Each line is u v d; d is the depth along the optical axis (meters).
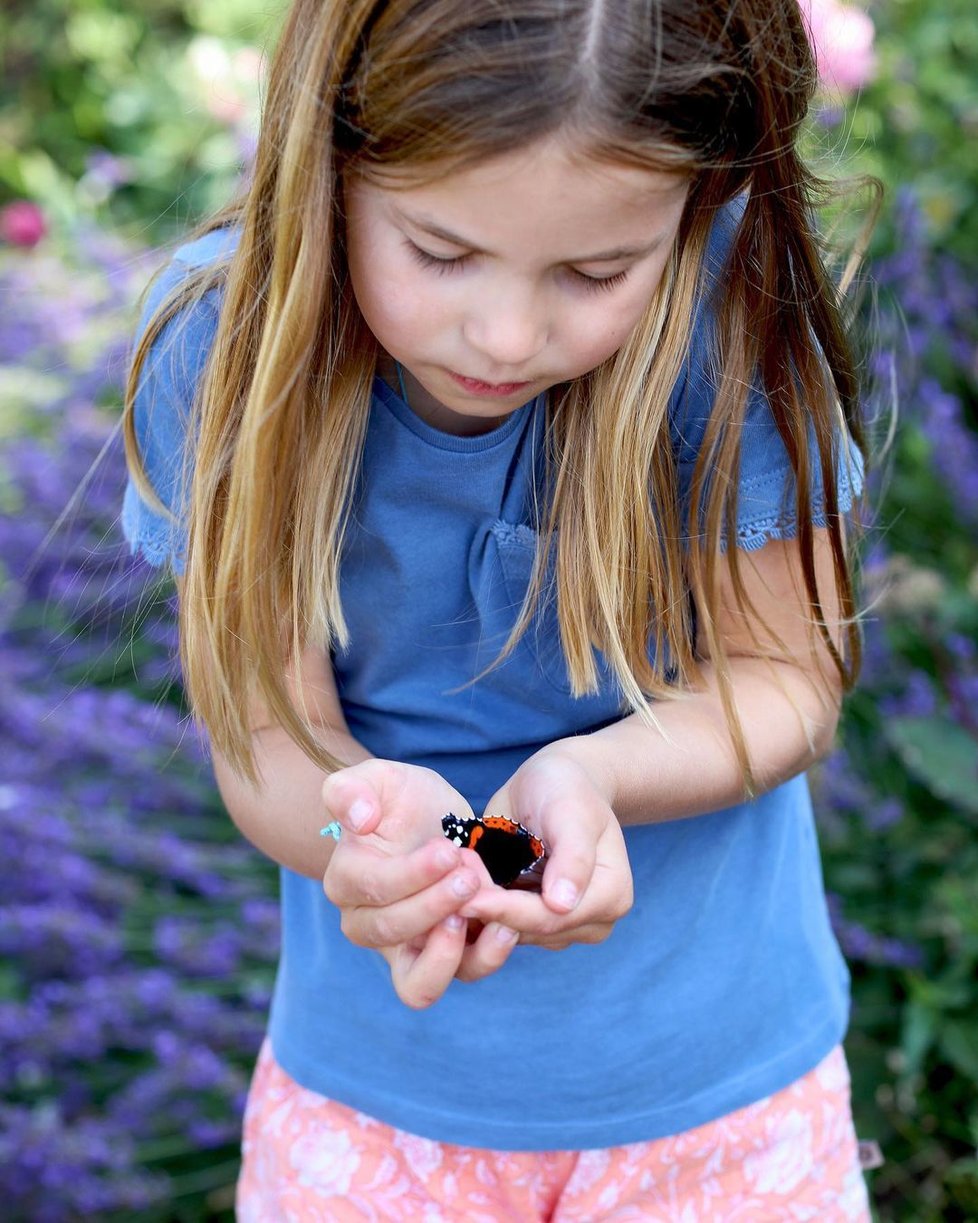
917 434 1.81
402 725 1.08
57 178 2.93
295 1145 1.12
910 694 1.67
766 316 0.98
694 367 1.00
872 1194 1.52
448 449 0.99
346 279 0.95
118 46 3.11
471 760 1.08
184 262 1.03
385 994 1.09
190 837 1.83
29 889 1.73
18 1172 1.52
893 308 1.88
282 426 0.95
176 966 1.71
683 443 1.02
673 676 1.07
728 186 0.94
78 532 2.07
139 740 1.80
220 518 0.99
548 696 1.06
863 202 1.34
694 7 0.84
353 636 1.06
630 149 0.82
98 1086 1.67
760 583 1.04
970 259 2.06
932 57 2.16
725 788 1.02
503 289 0.86
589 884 0.90
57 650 2.03
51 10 3.20
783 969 1.11
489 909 0.88
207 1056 1.55
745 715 1.04
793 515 1.02
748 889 1.10
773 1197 1.10
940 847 1.64
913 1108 1.55
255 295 0.96
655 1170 1.09
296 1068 1.12
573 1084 1.08
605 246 0.85
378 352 0.98
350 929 0.92
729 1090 1.09
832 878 1.63
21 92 3.21
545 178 0.82
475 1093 1.08
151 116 2.89
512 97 0.80
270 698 1.00
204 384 1.00
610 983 1.07
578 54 0.81
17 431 2.26
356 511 1.01
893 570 1.69
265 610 0.98
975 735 1.59
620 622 1.01
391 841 0.91
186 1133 1.59
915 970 1.59
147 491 1.05
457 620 1.04
